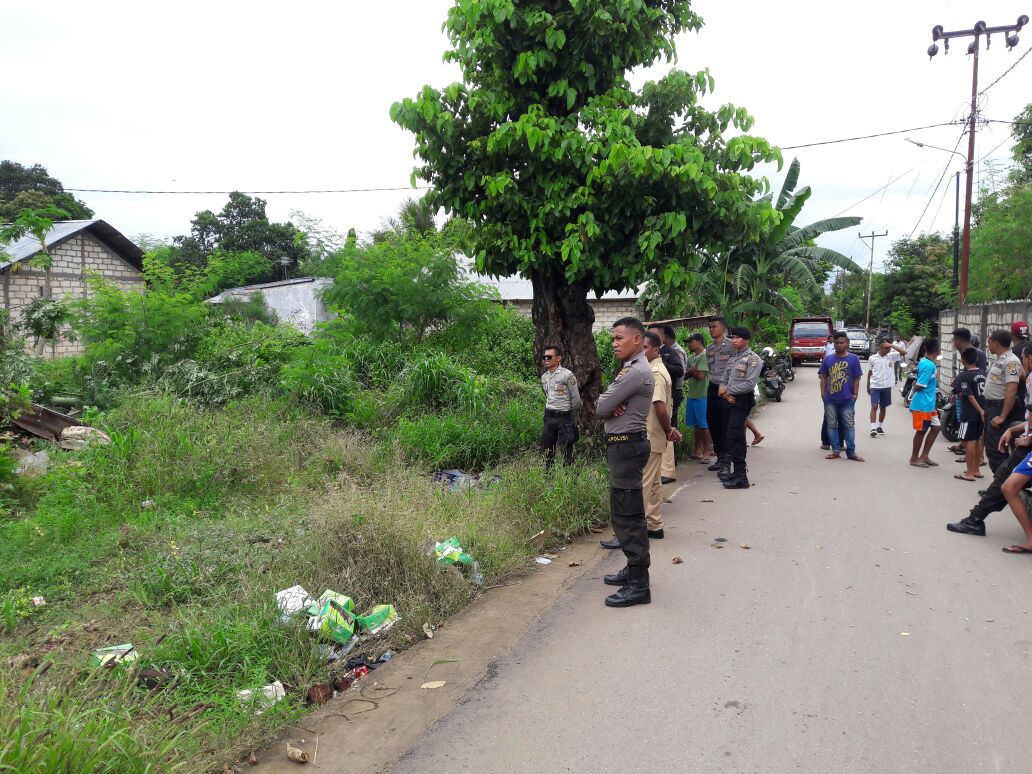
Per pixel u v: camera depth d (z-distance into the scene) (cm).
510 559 554
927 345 934
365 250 1367
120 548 544
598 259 810
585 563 574
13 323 1395
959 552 583
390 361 1196
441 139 817
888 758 305
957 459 996
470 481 758
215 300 2155
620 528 479
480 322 1401
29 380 1079
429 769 306
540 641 428
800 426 1365
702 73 811
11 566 506
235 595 455
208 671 373
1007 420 720
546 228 830
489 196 823
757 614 460
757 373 813
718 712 344
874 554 580
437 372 998
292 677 379
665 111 832
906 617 452
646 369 479
